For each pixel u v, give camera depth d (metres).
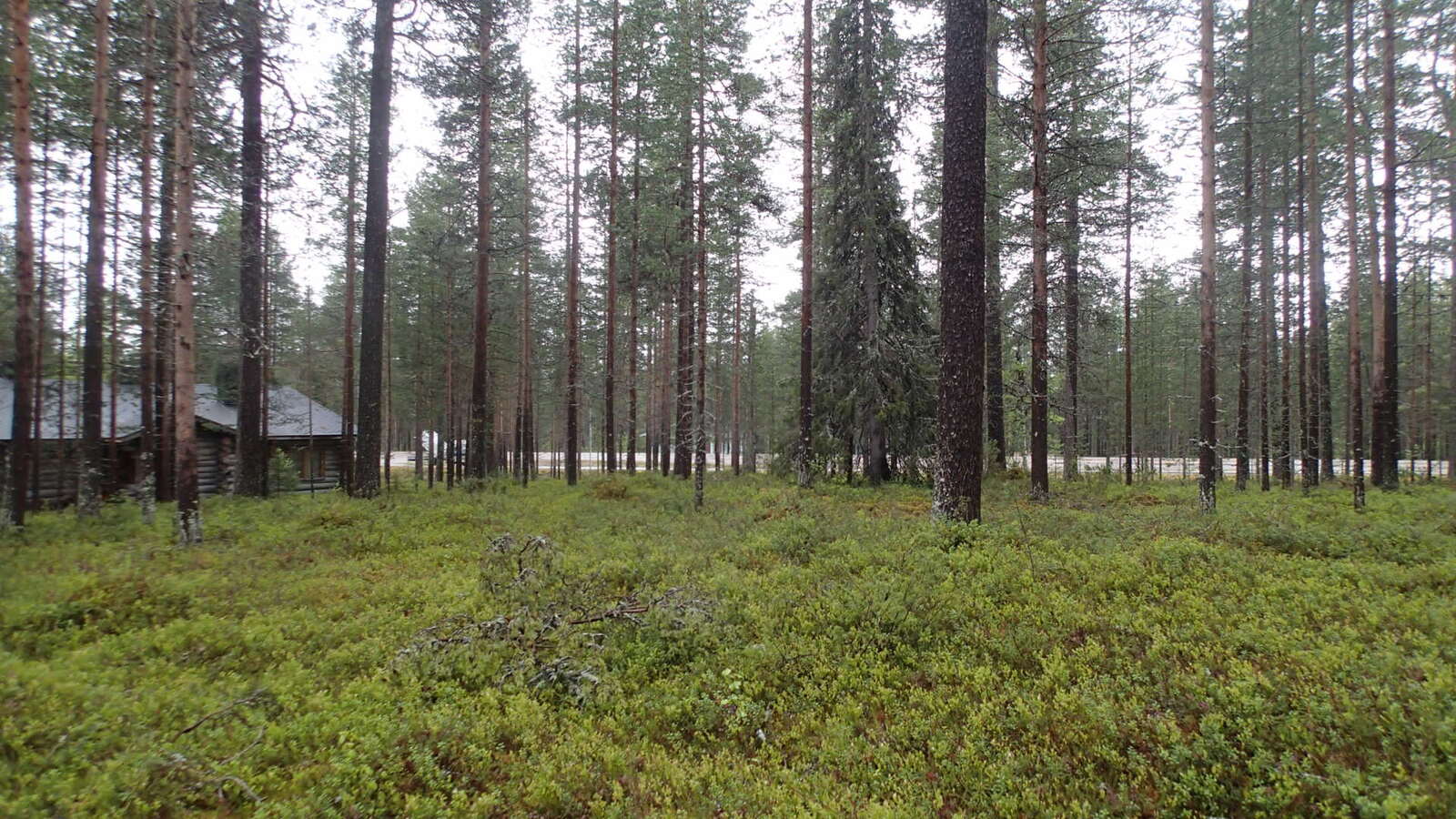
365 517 13.14
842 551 9.78
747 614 7.33
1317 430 24.23
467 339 32.22
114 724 4.61
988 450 21.97
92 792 3.86
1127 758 4.61
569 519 13.84
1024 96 16.19
